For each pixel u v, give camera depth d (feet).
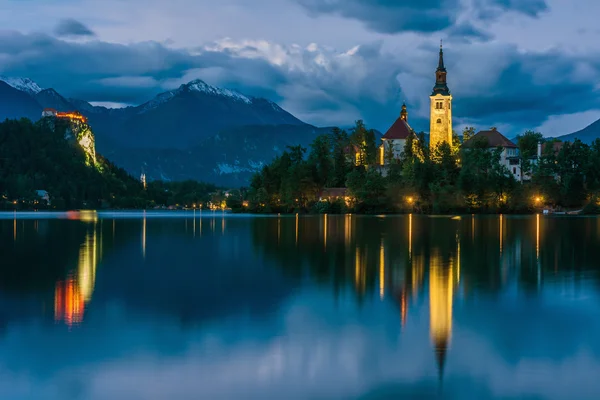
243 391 96.37
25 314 143.95
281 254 272.10
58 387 97.71
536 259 248.93
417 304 155.53
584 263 235.81
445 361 109.81
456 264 233.55
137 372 104.06
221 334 126.11
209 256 264.52
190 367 106.42
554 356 112.68
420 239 350.84
